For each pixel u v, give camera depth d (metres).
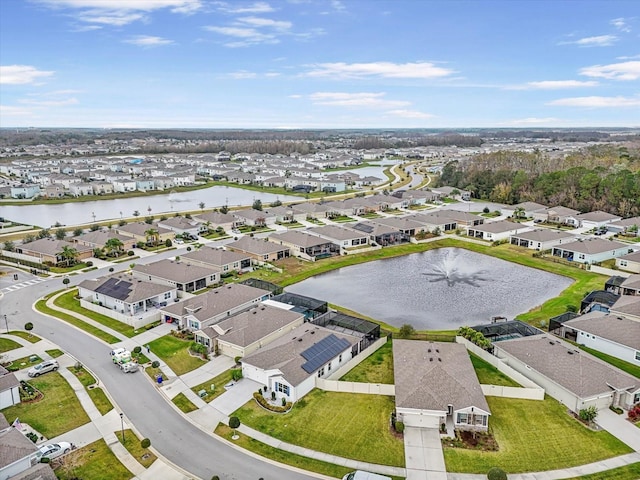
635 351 50.56
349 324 57.75
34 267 87.75
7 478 32.94
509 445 37.97
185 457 36.56
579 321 57.25
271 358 47.88
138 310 66.69
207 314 59.44
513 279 83.44
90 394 45.28
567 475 34.59
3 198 172.88
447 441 38.47
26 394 44.94
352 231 108.00
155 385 46.91
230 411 42.59
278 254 94.12
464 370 46.19
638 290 68.06
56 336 58.16
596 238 100.00
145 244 103.38
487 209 143.88
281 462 36.06
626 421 41.00
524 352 49.72
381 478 32.81
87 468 35.16
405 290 77.69
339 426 40.41
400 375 45.47
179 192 196.75
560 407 43.09
